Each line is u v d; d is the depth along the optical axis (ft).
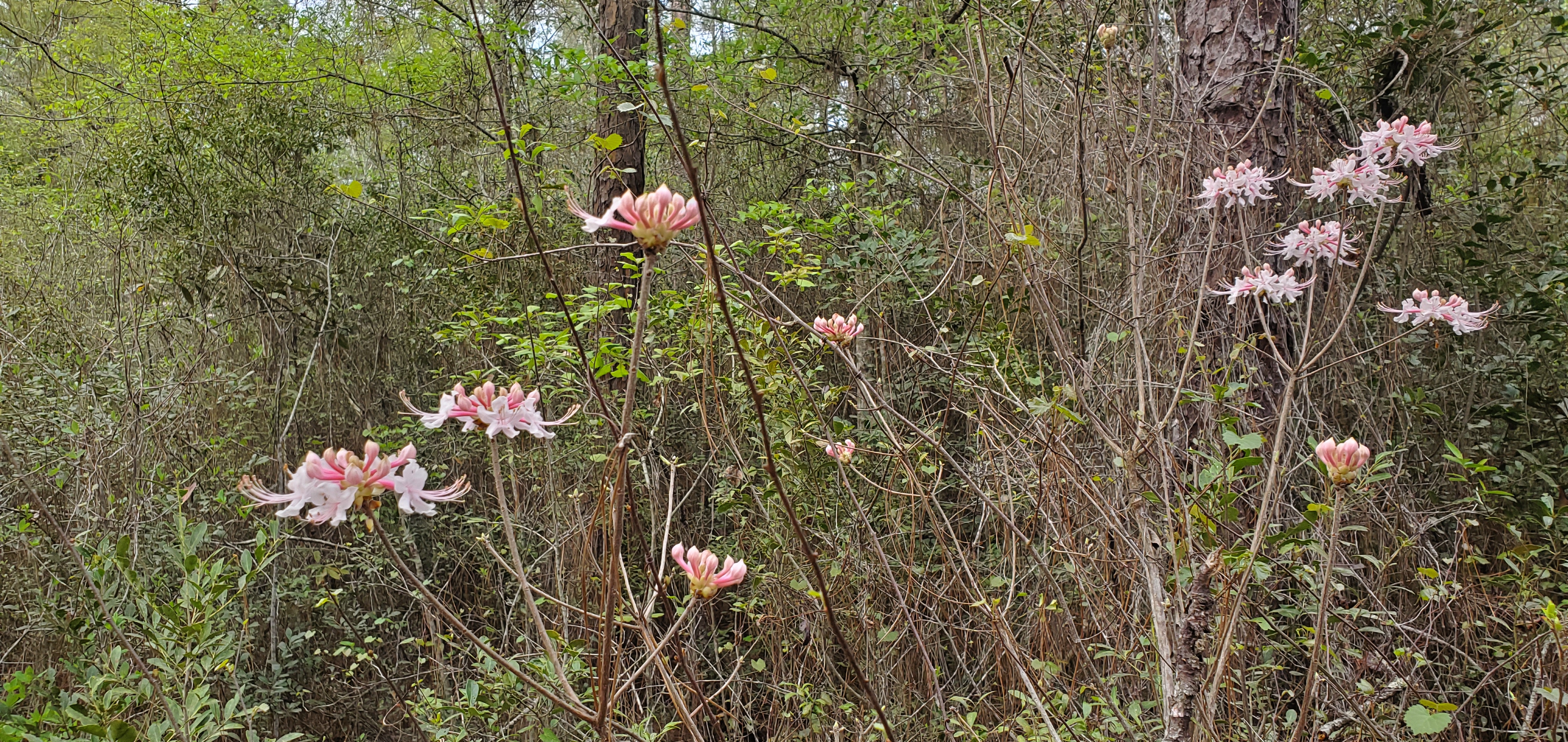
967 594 8.75
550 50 18.99
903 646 10.27
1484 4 14.08
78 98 20.99
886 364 12.62
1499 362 11.86
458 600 15.49
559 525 12.79
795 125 13.88
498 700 9.04
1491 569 9.66
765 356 8.42
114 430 12.21
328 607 14.52
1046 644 8.53
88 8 23.99
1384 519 8.69
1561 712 6.51
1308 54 11.07
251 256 17.92
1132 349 8.98
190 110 17.60
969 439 11.44
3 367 11.64
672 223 3.68
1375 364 11.10
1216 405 7.66
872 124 18.17
